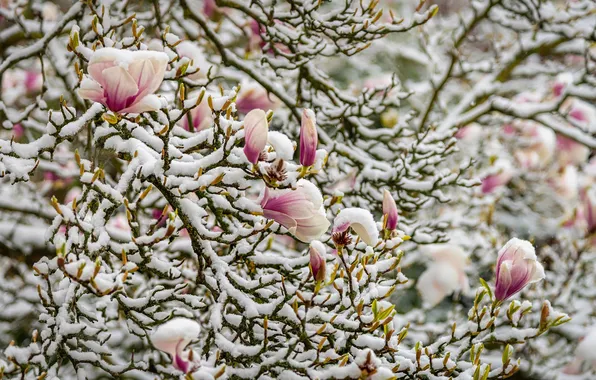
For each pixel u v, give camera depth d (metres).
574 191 6.18
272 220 2.13
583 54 5.32
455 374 2.27
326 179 3.97
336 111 3.95
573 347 4.93
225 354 2.23
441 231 4.22
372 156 4.21
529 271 2.19
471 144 6.25
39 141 2.32
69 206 2.30
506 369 2.13
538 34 5.46
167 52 2.54
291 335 2.34
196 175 2.13
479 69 5.44
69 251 2.23
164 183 2.17
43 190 5.39
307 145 1.92
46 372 2.25
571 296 4.98
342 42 4.63
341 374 1.93
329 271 2.32
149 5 5.02
